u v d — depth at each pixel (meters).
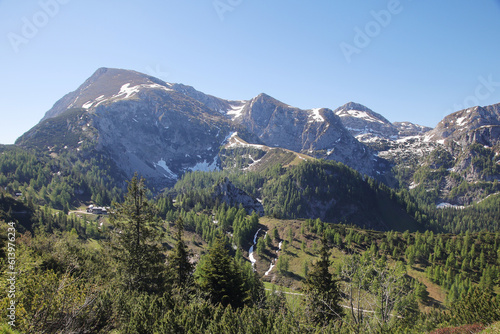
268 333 20.83
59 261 38.22
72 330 18.19
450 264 102.75
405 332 22.19
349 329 20.17
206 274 40.41
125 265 35.72
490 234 119.88
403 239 123.88
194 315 23.41
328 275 38.44
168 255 40.94
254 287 58.72
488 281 87.38
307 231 134.50
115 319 22.62
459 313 47.78
